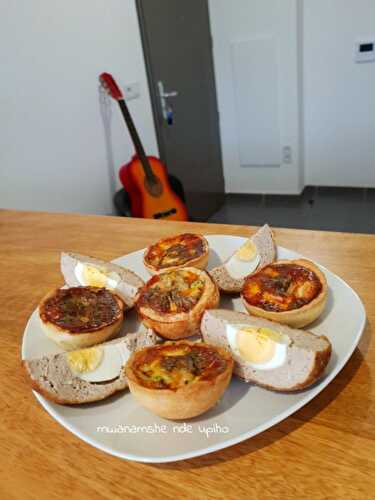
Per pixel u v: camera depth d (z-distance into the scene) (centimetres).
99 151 118
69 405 32
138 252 52
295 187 176
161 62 138
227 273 44
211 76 166
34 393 33
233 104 171
